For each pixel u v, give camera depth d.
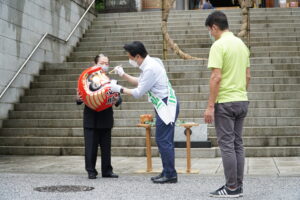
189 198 5.29
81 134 10.71
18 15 12.32
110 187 6.08
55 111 11.48
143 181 6.57
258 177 6.74
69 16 15.74
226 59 5.23
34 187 6.13
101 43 16.06
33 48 13.12
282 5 21.16
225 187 5.31
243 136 10.09
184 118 10.73
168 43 13.86
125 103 11.38
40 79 13.12
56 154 10.29
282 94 11.15
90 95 6.59
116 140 10.23
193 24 16.77
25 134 10.98
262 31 15.84
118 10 20.70
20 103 12.05
